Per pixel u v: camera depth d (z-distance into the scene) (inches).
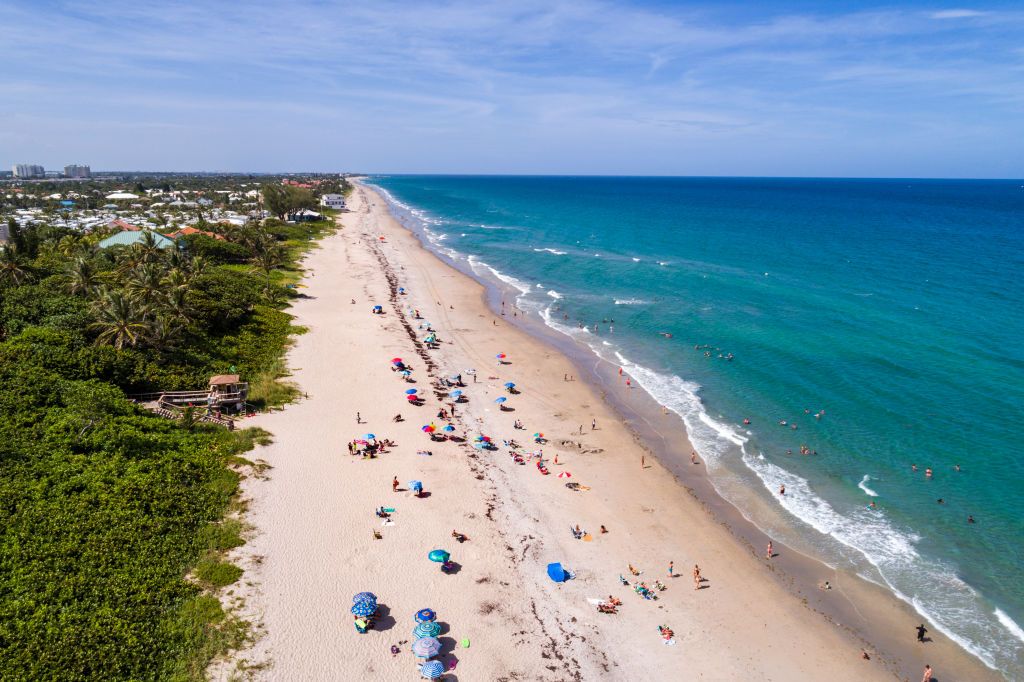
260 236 3988.7
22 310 2069.4
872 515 1469.0
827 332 2723.9
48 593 1048.2
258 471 1553.9
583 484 1628.9
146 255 2987.2
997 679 1040.2
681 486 1627.7
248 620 1079.6
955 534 1384.1
